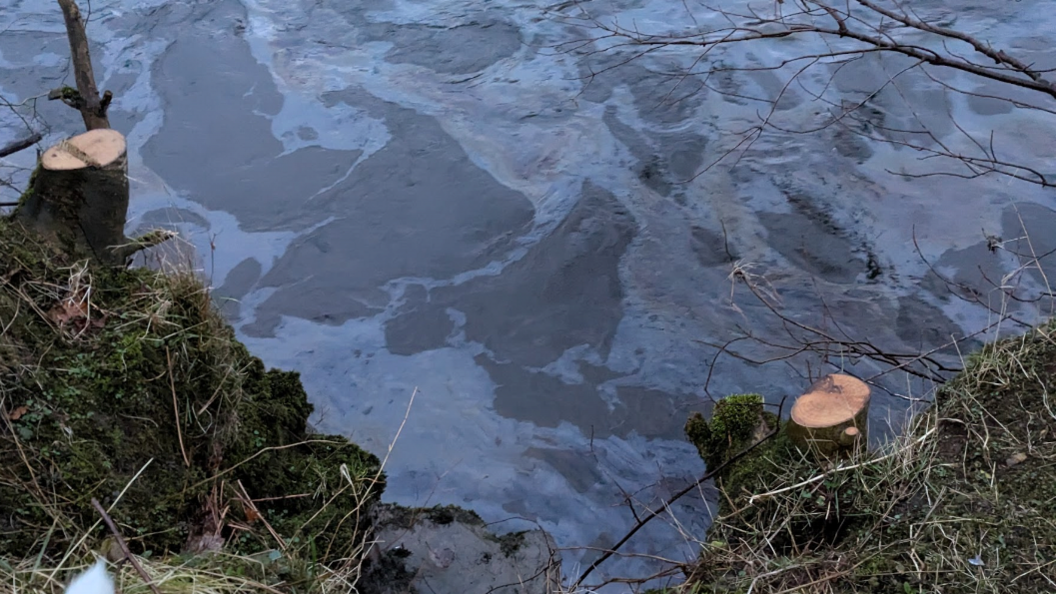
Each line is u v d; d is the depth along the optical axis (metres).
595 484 4.12
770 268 5.29
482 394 4.63
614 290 5.22
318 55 7.50
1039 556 2.66
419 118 6.68
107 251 3.24
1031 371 3.29
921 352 4.66
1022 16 7.13
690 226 5.63
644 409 4.50
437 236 5.66
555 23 7.70
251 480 3.06
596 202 5.84
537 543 3.61
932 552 2.74
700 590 2.90
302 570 2.62
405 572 3.37
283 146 6.48
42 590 2.18
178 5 8.22
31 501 2.45
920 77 6.62
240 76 7.23
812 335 4.81
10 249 2.93
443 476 4.17
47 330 2.84
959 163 5.89
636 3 7.90
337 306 5.20
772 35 4.11
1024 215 5.46
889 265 5.23
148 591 2.23
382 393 4.65
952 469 3.02
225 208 5.93
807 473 3.10
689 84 6.82
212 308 3.24
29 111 6.65
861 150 6.08
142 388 2.86
